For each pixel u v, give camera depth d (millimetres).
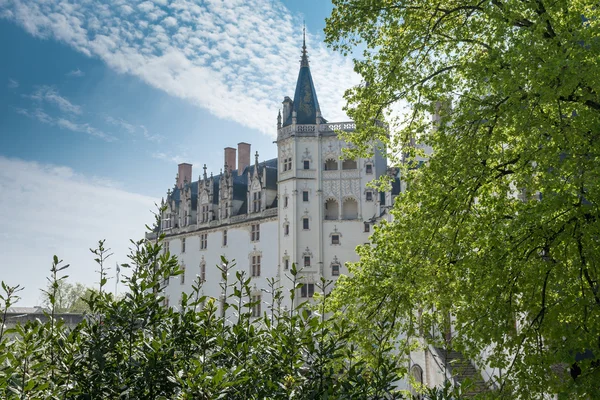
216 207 75188
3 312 7328
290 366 7660
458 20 19594
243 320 8438
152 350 7570
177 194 89375
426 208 17156
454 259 16594
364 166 60406
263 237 65625
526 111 14008
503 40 15445
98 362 7492
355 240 59625
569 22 14727
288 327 8172
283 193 62312
